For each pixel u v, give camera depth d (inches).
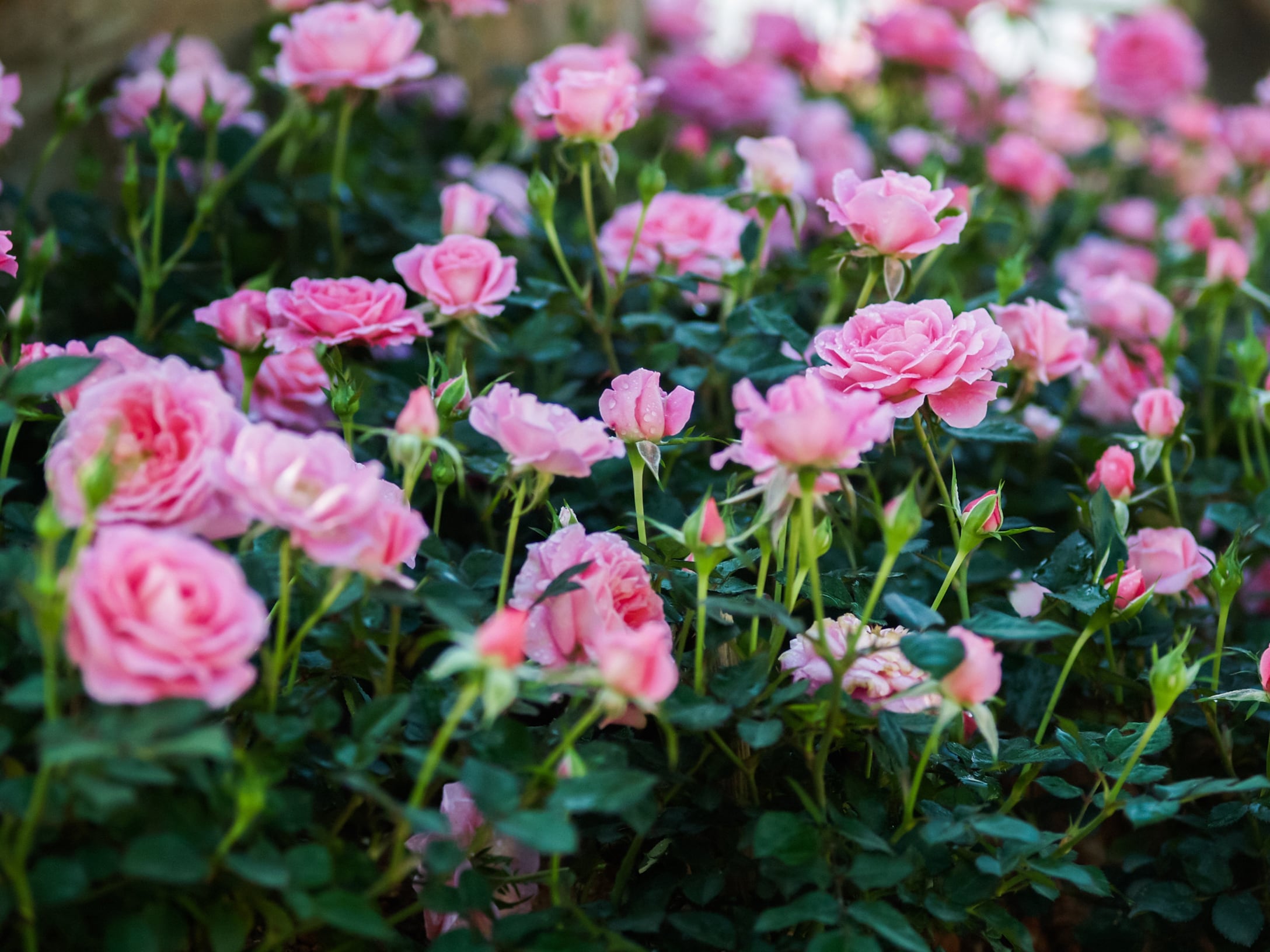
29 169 40.7
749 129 64.6
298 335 30.9
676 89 62.2
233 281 40.3
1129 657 32.2
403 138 48.9
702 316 37.1
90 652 22.9
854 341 29.0
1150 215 59.6
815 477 25.2
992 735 25.1
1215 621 34.5
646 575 27.7
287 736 24.7
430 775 24.0
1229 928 28.8
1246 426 41.7
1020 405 34.4
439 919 27.6
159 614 22.8
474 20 56.9
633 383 28.0
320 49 36.7
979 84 66.7
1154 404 33.1
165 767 23.4
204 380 24.8
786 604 28.2
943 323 28.8
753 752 27.6
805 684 26.1
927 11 61.2
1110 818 32.9
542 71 36.7
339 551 23.7
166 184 41.8
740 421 25.2
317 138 45.8
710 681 26.4
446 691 26.4
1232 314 49.4
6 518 28.1
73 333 38.8
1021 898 29.7
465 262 31.4
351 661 26.5
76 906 24.2
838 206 31.1
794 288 39.5
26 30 40.2
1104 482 31.1
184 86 40.7
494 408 26.4
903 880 26.8
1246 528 34.2
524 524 34.2
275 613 26.9
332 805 28.0
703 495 33.6
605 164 34.1
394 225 40.0
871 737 27.2
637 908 26.7
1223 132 59.4
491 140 50.1
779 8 72.4
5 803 23.0
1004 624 25.6
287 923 24.7
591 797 23.7
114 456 24.3
